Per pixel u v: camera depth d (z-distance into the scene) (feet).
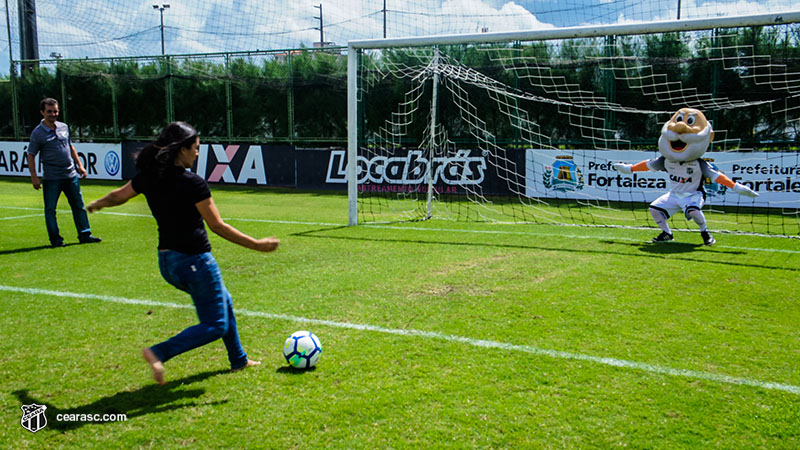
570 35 28.78
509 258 23.85
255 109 67.87
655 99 50.31
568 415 10.07
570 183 49.26
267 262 22.98
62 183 26.48
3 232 30.60
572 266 22.21
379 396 10.77
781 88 44.62
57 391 11.07
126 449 9.04
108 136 76.43
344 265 22.39
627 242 28.04
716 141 47.03
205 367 12.18
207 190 10.28
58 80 75.97
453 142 56.49
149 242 27.86
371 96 60.75
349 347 13.32
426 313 15.97
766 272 21.16
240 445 9.12
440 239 28.86
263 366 12.20
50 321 15.28
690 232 31.76
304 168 60.03
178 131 10.21
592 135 52.47
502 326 14.85
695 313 16.05
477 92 55.88
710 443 9.20
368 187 56.95
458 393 10.90
